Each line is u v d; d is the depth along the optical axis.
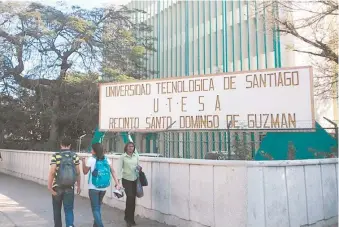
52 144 23.33
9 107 24.42
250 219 5.94
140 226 7.52
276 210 6.25
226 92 10.93
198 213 6.84
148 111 12.28
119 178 7.59
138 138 13.80
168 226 7.49
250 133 10.70
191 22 25.38
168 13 27.81
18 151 19.27
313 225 6.91
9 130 25.84
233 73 10.89
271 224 6.14
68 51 23.45
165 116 11.91
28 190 13.27
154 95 12.23
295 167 6.75
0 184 15.30
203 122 11.18
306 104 9.89
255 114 10.47
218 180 6.47
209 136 12.07
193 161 7.05
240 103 10.71
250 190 6.03
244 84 10.70
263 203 6.10
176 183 7.48
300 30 14.30
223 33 22.45
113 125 12.95
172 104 11.81
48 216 8.45
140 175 7.76
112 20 24.59
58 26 23.25
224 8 22.55
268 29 14.02
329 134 9.88
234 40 21.64
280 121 10.13
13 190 13.27
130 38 24.05
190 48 25.20
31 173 16.91
